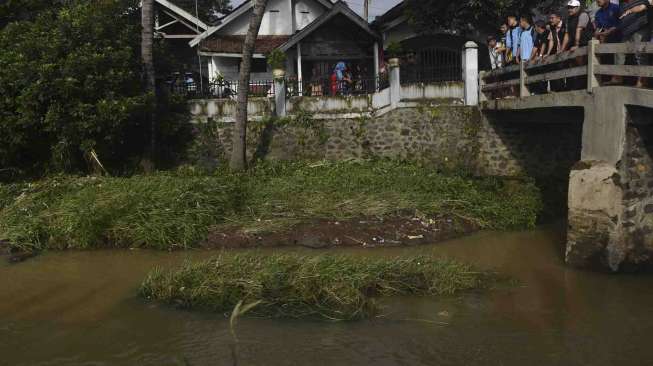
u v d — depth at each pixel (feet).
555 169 49.34
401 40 64.28
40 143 48.37
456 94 50.96
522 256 32.68
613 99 28.73
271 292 25.81
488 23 56.59
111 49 47.06
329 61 68.80
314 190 43.04
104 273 31.40
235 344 21.16
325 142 53.78
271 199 41.14
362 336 22.21
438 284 26.81
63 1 54.70
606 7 31.42
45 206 40.29
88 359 21.15
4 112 45.39
